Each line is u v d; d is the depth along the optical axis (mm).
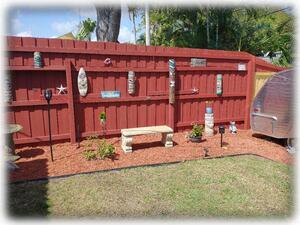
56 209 3805
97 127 6906
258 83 8773
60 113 6453
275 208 3963
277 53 15953
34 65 5965
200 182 4715
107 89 6840
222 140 7305
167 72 7457
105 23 9617
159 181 4719
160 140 7059
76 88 6551
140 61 7066
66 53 6277
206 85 8070
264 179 4906
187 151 6289
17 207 3820
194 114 8062
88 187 4449
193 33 13648
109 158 5703
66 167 5188
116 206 3910
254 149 6680
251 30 14727
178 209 3861
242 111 8781
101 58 6641
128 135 5992
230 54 8180
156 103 7496
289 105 6820
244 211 3863
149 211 3797
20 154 5832
